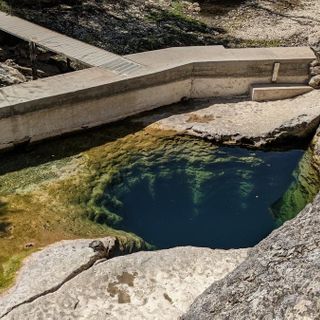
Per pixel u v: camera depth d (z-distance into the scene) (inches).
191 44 734.5
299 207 435.2
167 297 303.1
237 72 550.9
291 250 228.2
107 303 298.4
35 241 356.2
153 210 420.8
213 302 243.6
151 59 550.9
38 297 300.5
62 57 661.9
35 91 473.1
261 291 219.8
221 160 481.1
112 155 471.2
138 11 828.6
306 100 544.7
